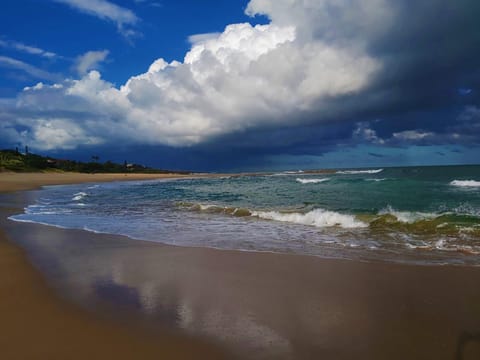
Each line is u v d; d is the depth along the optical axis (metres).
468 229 8.74
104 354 3.21
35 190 33.59
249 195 21.69
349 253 6.98
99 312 4.15
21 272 5.88
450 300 4.36
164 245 8.05
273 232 9.67
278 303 4.38
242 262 6.41
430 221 9.70
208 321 3.87
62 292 4.88
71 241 8.60
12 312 4.22
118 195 25.59
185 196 23.05
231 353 3.19
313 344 3.33
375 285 4.99
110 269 6.04
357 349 3.22
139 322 3.87
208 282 5.27
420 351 3.16
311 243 8.07
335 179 33.28
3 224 11.77
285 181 35.84
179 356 3.16
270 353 3.17
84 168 99.19
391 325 3.70
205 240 8.63
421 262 6.16
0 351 3.28
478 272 5.48
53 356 3.17
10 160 80.75
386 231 9.30
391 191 18.80
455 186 20.41
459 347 3.21
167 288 5.01
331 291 4.78
